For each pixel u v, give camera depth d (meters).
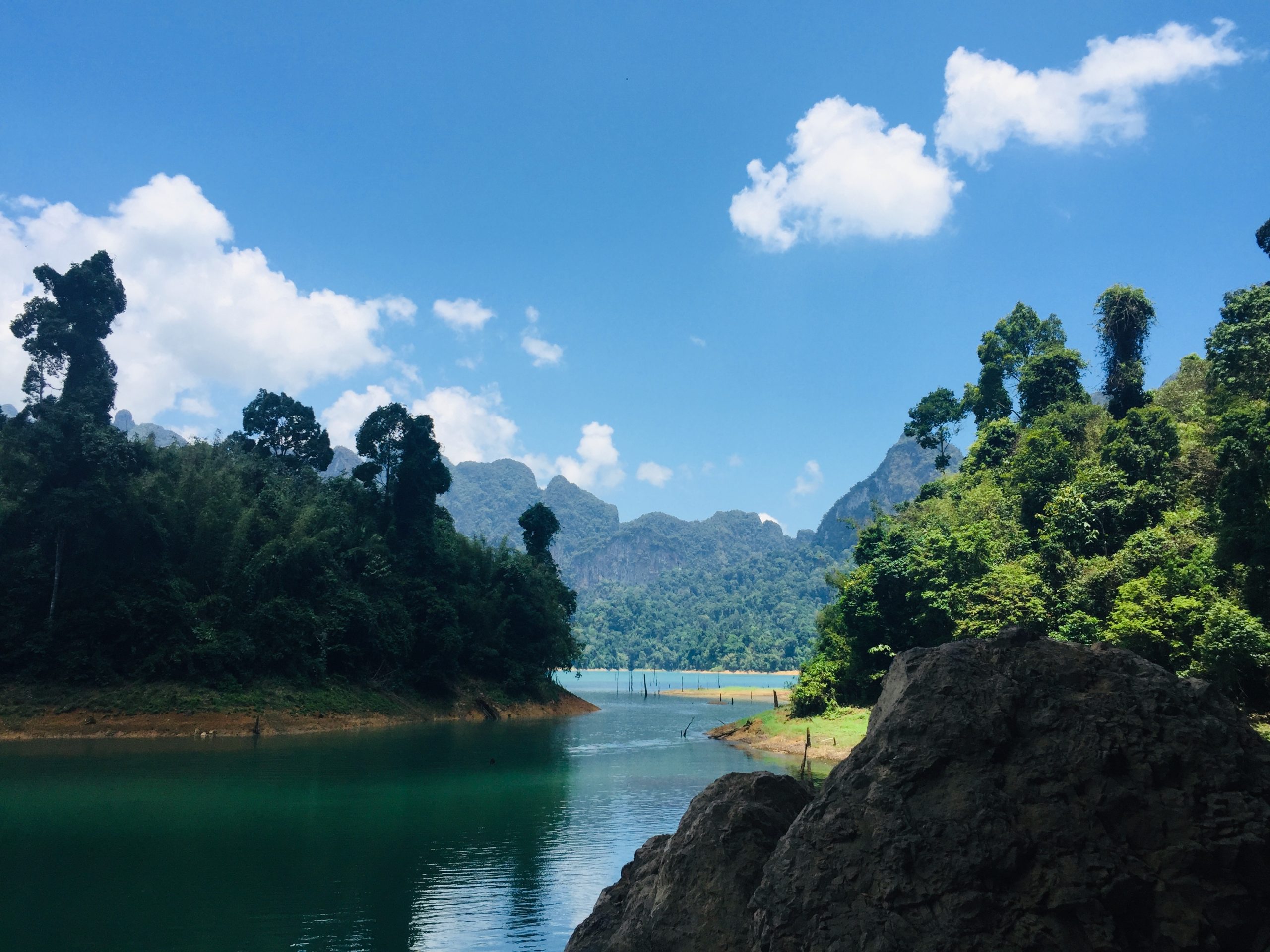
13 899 18.14
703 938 9.27
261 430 77.62
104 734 48.31
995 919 7.46
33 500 52.53
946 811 8.12
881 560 56.28
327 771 37.81
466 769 39.59
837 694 56.44
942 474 88.25
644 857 11.76
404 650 68.44
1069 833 7.76
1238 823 7.52
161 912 17.38
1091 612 41.44
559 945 15.55
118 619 51.72
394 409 77.62
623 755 46.53
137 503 54.41
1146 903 7.38
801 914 8.05
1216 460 35.69
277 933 16.09
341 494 74.06
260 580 59.72
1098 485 47.59
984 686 9.02
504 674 79.06
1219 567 34.69
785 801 10.84
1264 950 7.05
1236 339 47.22
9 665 50.06
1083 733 8.39
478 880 20.22
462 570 80.50
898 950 7.41
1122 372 61.38
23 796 30.19
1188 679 9.27
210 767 37.94
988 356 83.06
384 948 15.31
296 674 59.34
